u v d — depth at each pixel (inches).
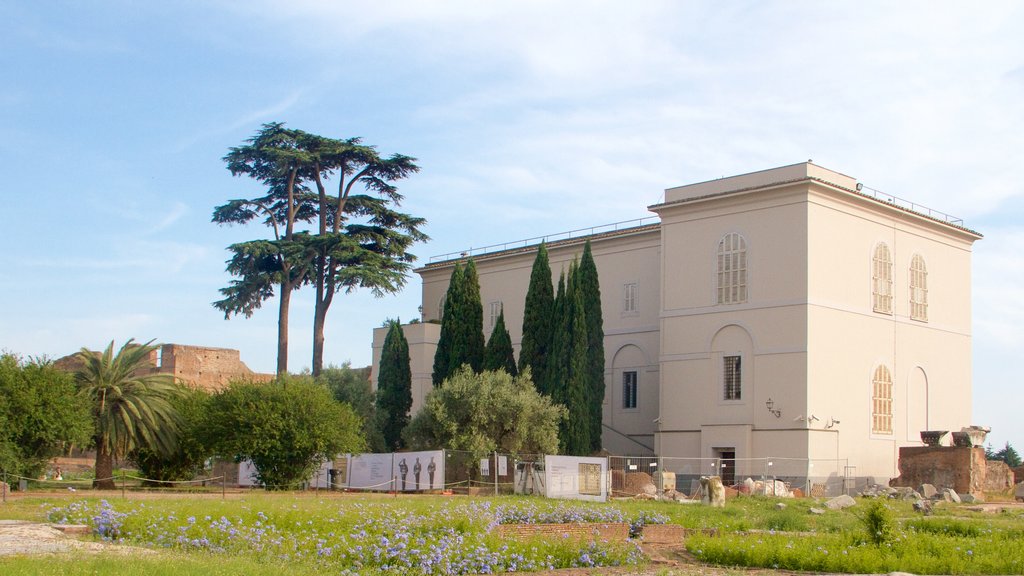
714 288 2477.9
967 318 2824.8
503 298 3110.2
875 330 2491.4
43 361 1737.2
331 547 982.4
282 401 1942.7
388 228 2861.7
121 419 1831.9
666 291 2573.8
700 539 1250.0
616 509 1480.1
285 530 1061.8
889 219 2573.8
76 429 1696.6
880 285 2527.1
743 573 1053.2
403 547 970.7
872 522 1219.2
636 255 2790.4
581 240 2901.1
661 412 2534.5
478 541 1079.0
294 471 1955.0
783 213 2374.5
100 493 1571.1
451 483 2001.7
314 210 2952.8
